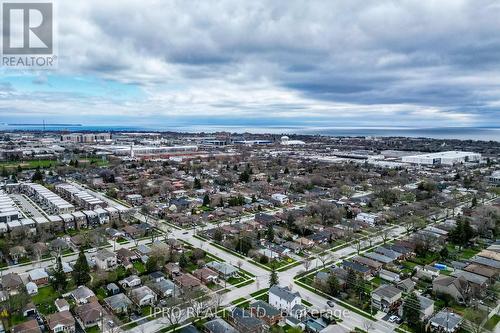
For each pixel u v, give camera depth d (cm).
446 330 6819
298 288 8644
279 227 12812
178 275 9275
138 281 8731
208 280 8788
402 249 10606
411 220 13050
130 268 9462
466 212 14500
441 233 12125
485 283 8512
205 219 13925
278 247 10881
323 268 9712
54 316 6969
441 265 9775
